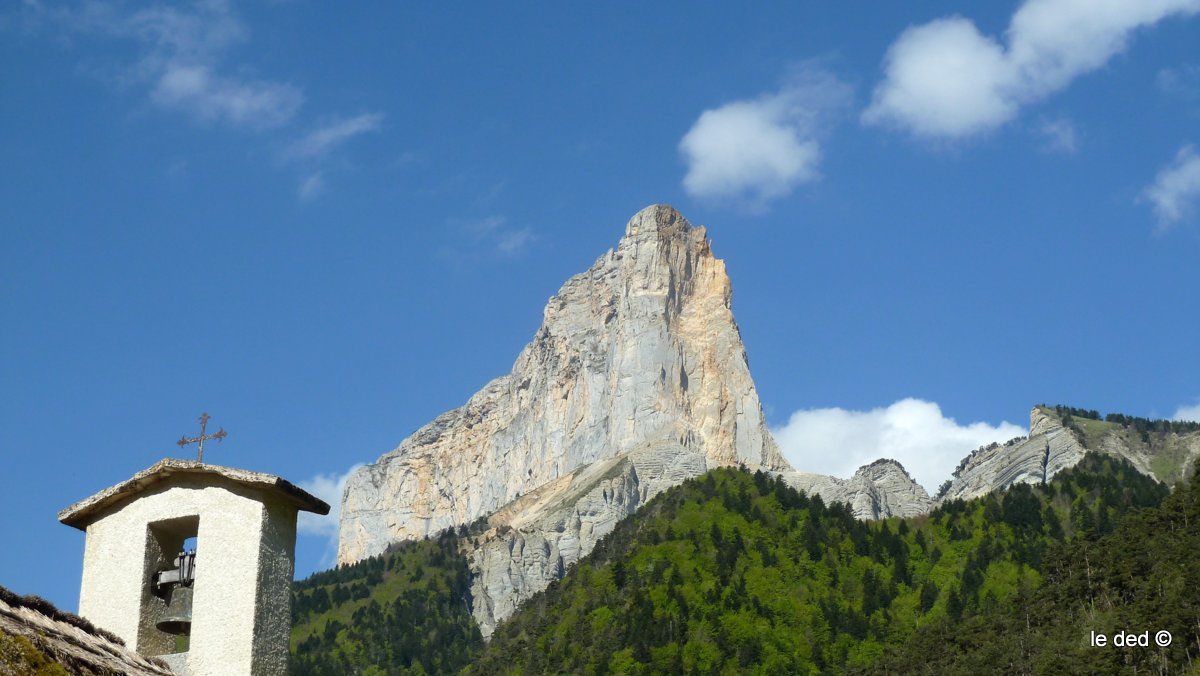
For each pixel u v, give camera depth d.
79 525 35.25
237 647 33.09
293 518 35.41
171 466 34.47
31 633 27.17
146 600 34.28
